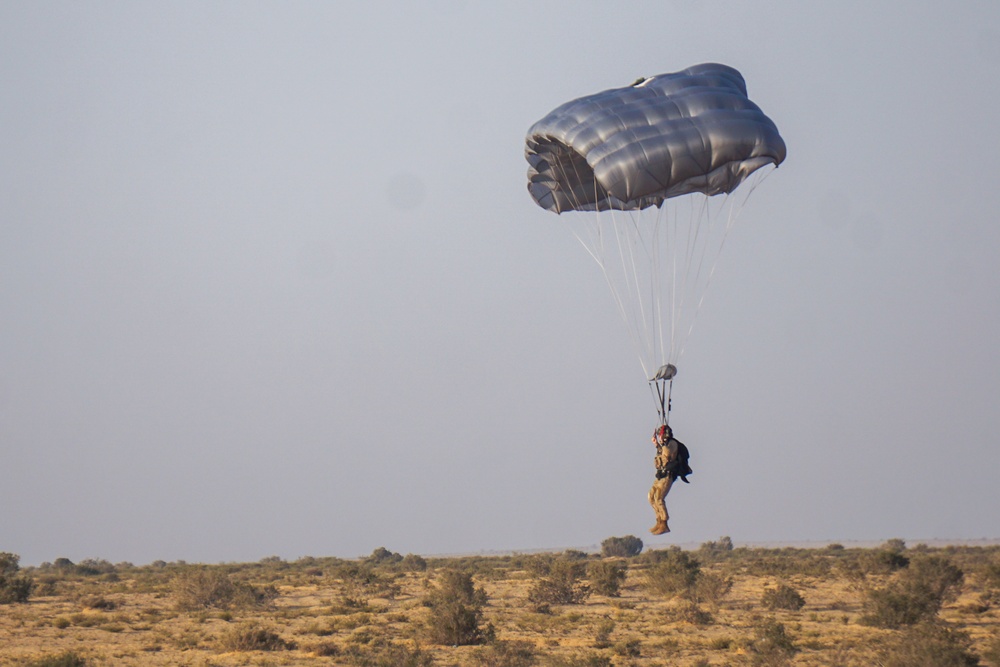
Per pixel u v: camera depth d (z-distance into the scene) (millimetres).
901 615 66938
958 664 47281
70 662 50688
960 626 66500
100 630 71812
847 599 88500
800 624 69062
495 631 68250
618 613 79500
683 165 46500
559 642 62750
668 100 49000
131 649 60781
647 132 47156
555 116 50938
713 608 80688
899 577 82188
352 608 86688
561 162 53906
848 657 51562
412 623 73750
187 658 57469
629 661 54531
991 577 93000
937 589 77500
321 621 78500
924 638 50969
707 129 46875
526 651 54719
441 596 90688
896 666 48594
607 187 46875
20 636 67688
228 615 79438
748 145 46844
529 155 54719
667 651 58125
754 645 56125
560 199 57562
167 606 93562
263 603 89312
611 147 47031
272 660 56125
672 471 42562
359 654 57094
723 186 48781
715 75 52000
